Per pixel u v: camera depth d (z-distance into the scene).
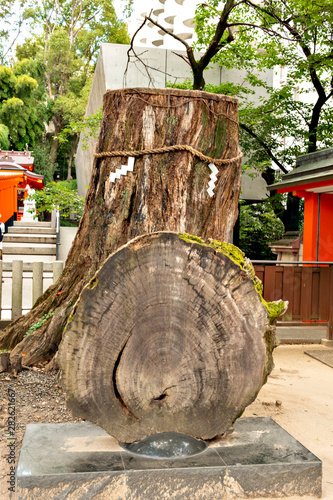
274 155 14.09
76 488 2.41
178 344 2.55
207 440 2.87
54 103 34.56
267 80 14.92
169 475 2.48
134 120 3.63
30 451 2.67
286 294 6.68
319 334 7.32
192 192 3.63
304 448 2.80
